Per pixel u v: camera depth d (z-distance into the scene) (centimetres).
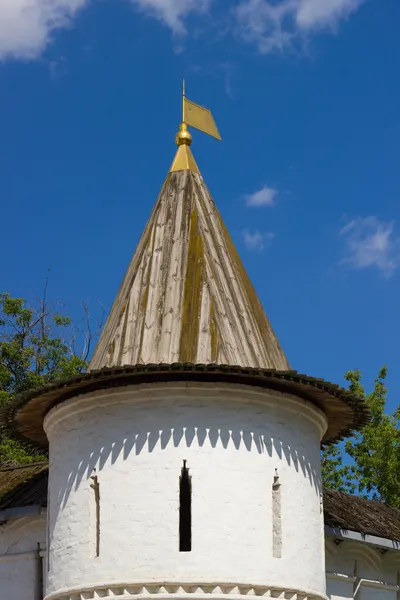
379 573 2636
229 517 1875
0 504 2355
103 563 1875
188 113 2311
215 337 1989
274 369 1953
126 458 1911
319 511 2042
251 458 1920
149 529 1864
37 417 2134
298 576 1925
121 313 2078
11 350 3975
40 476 2472
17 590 2306
